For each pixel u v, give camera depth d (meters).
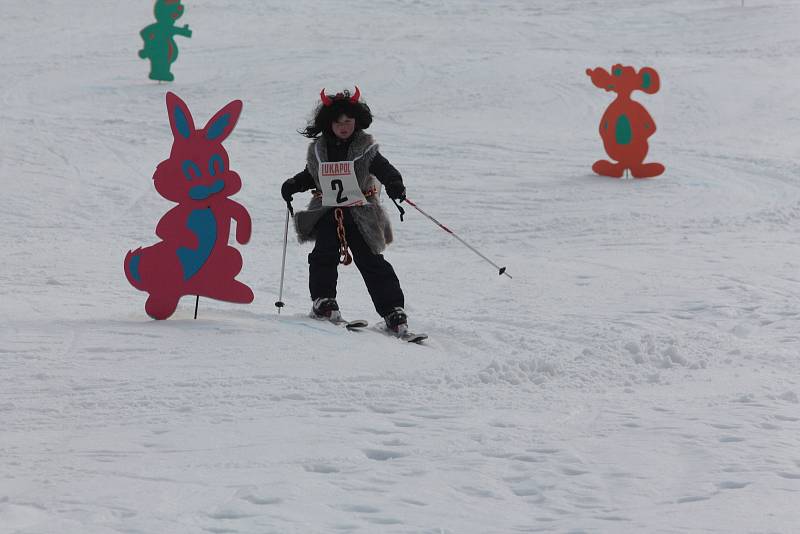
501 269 23.64
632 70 55.97
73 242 38.75
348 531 10.48
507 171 58.16
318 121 22.17
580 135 72.56
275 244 40.53
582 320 23.83
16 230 42.50
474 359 19.72
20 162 56.62
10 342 19.14
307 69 94.00
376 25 122.12
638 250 36.47
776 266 31.78
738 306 25.23
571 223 44.06
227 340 19.59
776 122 77.62
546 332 22.64
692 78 90.56
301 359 18.62
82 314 22.58
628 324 23.28
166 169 21.83
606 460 12.91
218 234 21.69
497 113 78.81
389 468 12.62
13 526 10.46
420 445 13.62
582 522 10.74
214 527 10.53
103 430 14.32
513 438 13.96
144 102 80.44
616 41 111.94
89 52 104.25
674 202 49.31
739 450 13.21
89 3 133.12
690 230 41.84
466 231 42.97
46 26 118.56
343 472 12.51
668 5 135.38
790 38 110.50
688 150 65.94
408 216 46.53
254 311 24.69
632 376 18.12
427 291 28.31
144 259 21.88
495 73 91.56
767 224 42.94
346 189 22.08
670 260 33.47
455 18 128.00
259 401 15.95
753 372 18.48
